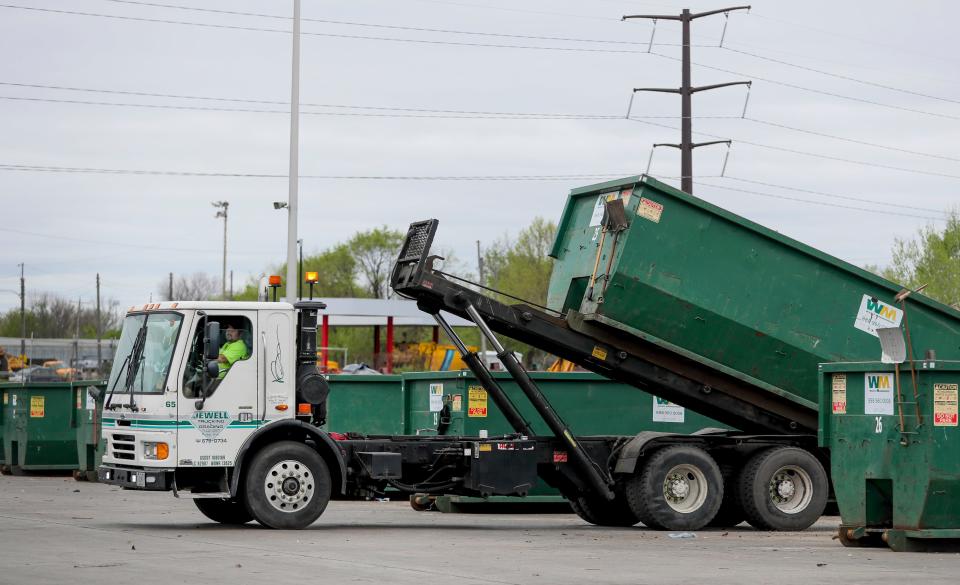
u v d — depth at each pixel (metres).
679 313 17.39
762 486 17.31
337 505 22.27
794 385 18.11
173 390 15.80
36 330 125.75
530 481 17.12
